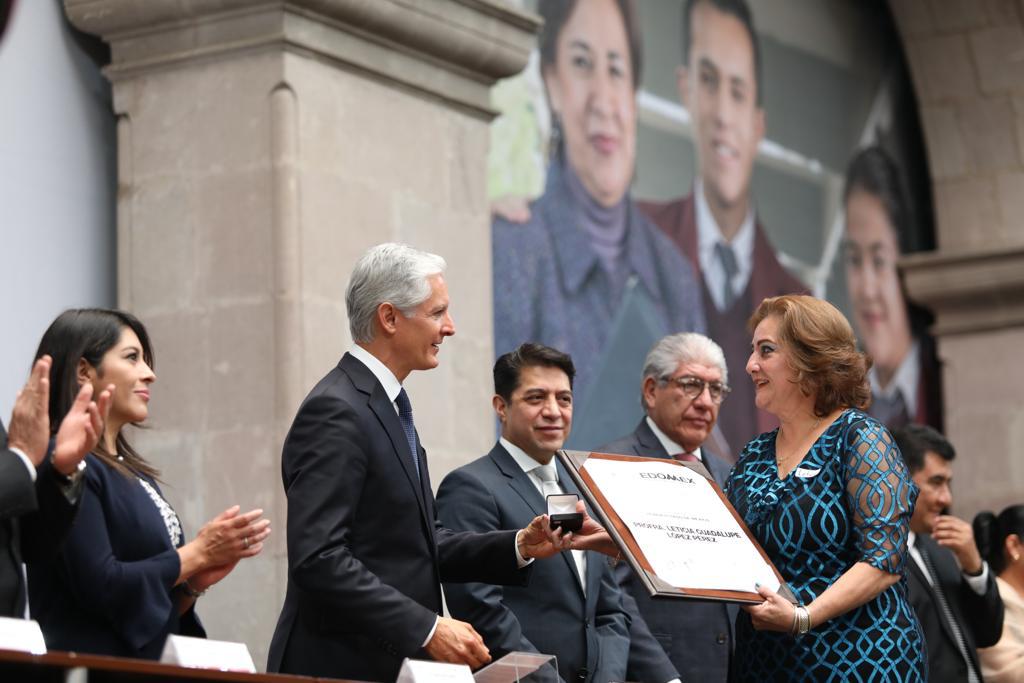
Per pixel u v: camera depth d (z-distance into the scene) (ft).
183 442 28.99
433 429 31.42
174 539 21.09
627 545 19.80
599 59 43.45
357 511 20.94
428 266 21.89
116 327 20.58
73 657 14.84
